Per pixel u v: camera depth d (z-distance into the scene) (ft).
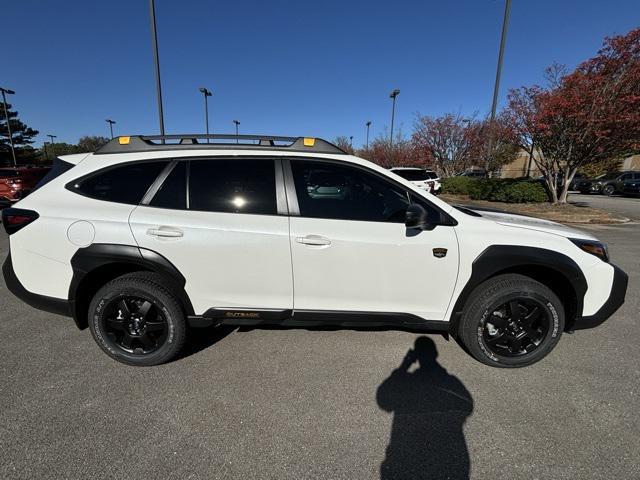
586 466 6.23
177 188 8.61
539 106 37.93
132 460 6.25
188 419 7.27
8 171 38.11
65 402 7.68
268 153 8.80
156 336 9.04
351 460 6.35
